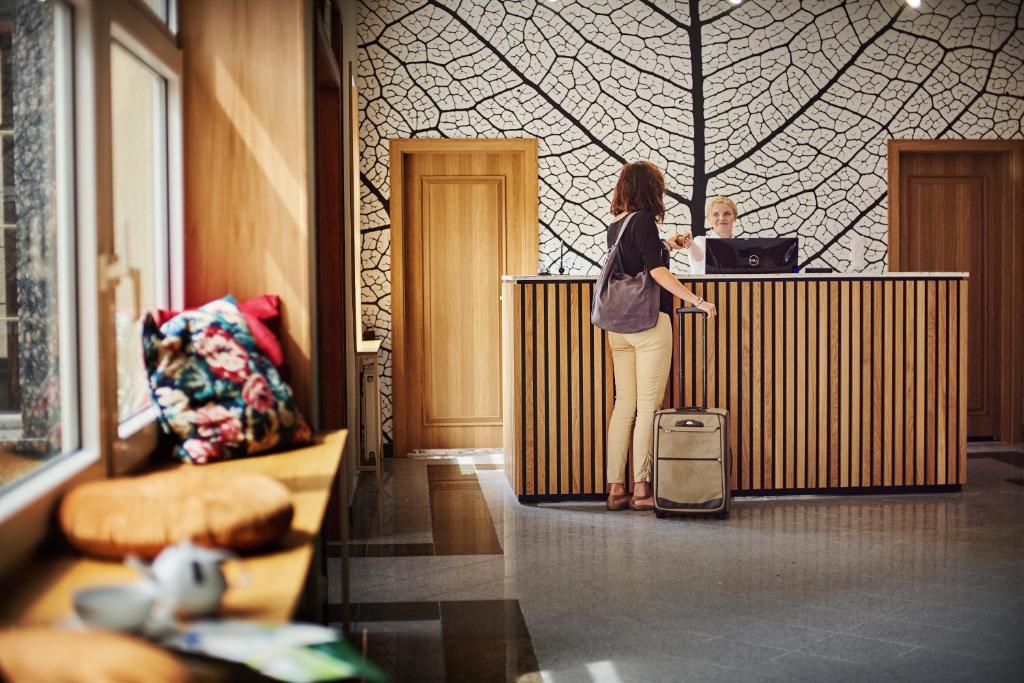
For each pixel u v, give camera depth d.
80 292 2.17
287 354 3.05
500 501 5.30
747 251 5.43
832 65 7.00
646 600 3.52
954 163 7.25
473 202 6.95
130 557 1.46
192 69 3.02
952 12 7.05
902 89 7.05
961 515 4.89
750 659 2.93
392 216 6.79
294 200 3.05
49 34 2.29
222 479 1.96
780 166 7.00
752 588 3.66
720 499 4.81
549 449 5.23
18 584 1.61
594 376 5.23
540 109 6.86
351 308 5.17
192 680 1.13
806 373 5.34
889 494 5.43
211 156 3.03
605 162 6.91
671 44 6.91
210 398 2.60
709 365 5.29
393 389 6.84
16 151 2.72
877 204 7.07
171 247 3.01
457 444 7.01
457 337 6.98
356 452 5.65
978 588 3.65
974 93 7.10
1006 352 7.26
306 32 3.04
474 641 3.10
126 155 2.90
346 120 5.23
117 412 2.29
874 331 5.37
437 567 3.98
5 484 1.91
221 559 1.46
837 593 3.59
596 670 2.85
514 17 6.82
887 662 2.91
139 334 2.66
